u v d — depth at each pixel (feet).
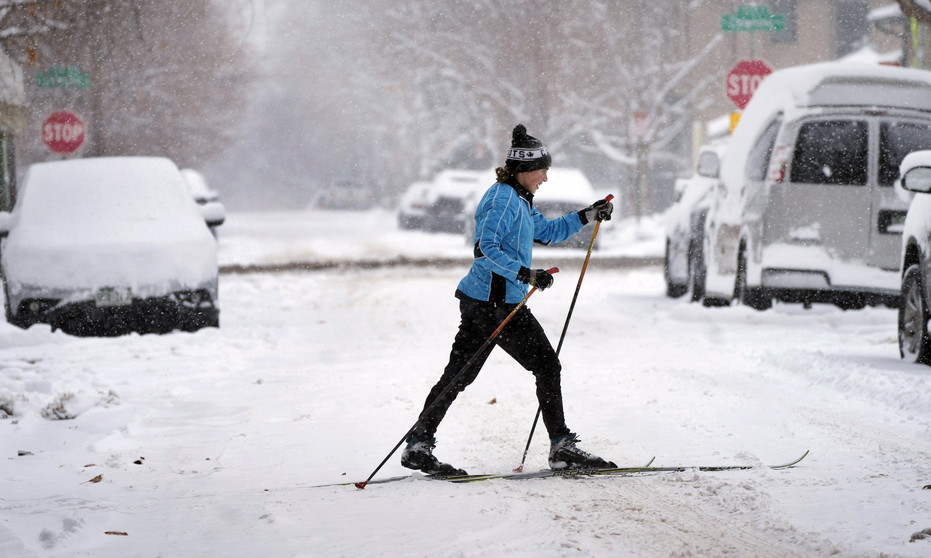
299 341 134.51
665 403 87.86
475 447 73.05
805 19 484.74
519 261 62.49
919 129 138.41
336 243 361.92
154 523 54.85
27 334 128.67
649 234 355.77
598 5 466.29
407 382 101.04
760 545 49.03
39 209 143.84
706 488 59.52
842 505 54.60
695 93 471.62
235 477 66.18
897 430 75.87
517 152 63.36
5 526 53.11
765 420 79.87
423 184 444.96
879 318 138.10
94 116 302.86
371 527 52.80
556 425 63.82
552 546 48.80
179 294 136.15
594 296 186.80
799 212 138.62
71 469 69.21
